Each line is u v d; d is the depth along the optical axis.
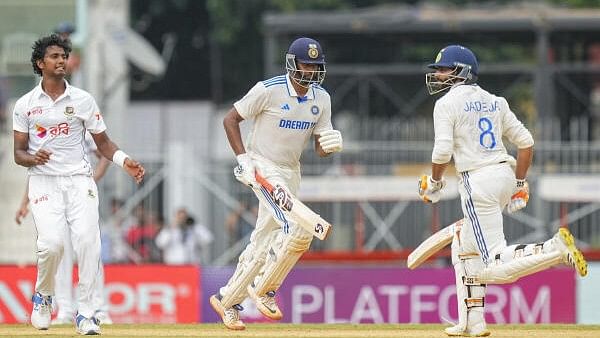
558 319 61.12
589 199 72.50
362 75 96.75
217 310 40.50
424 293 61.34
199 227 72.12
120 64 96.56
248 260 39.34
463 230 37.12
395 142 75.69
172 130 88.31
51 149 38.22
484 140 36.62
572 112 95.31
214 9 143.50
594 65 92.88
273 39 92.56
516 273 35.75
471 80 37.44
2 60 91.69
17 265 59.78
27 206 50.72
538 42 92.62
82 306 38.19
